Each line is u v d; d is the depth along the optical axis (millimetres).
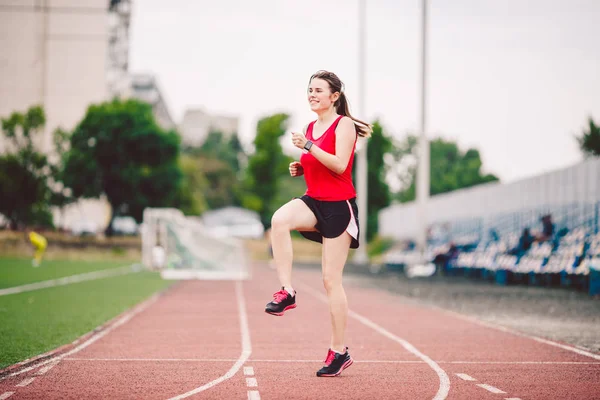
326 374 8453
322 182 7938
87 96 77250
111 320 14883
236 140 161250
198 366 9250
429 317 16219
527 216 31891
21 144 59219
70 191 64188
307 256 71062
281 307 7598
